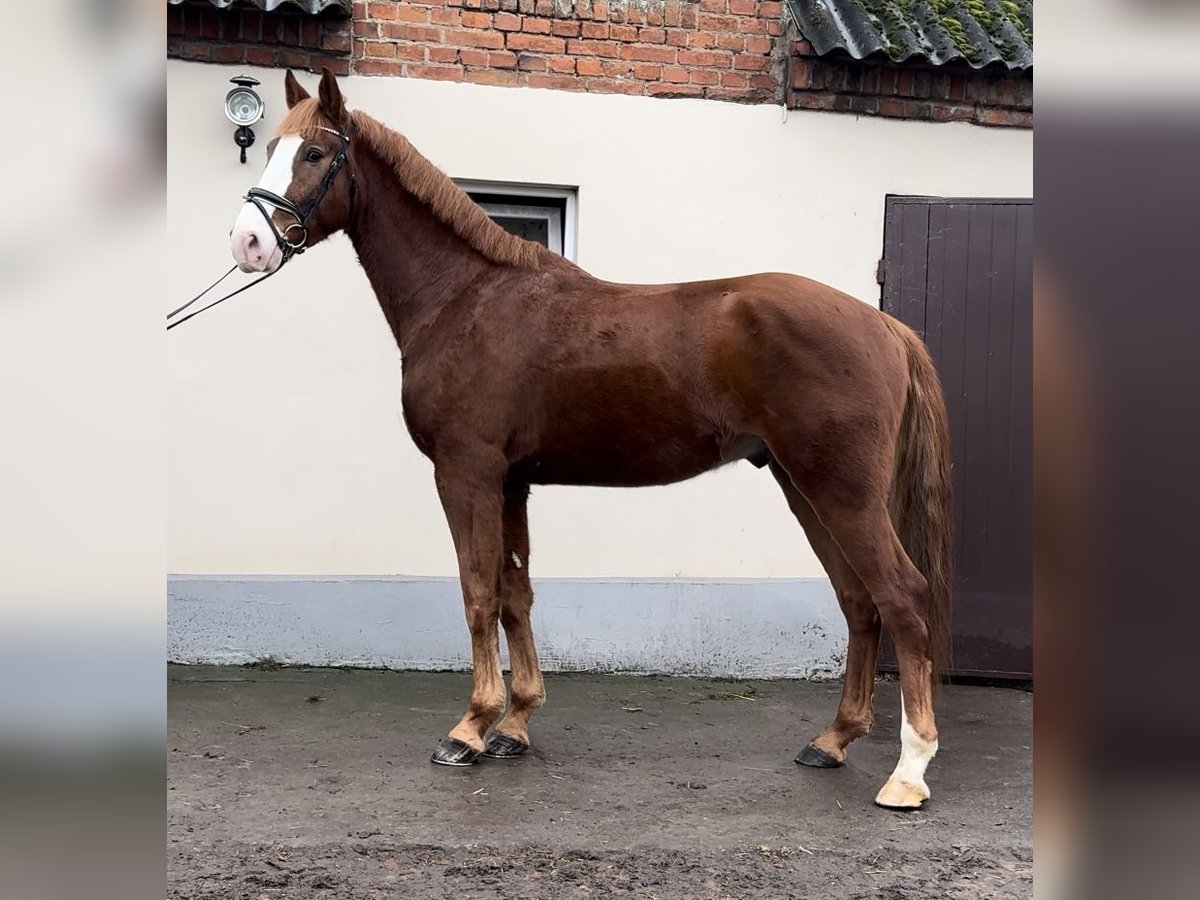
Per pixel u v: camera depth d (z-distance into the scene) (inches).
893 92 165.5
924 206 165.0
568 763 118.3
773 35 163.9
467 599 115.8
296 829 94.5
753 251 164.1
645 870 87.4
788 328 104.2
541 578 159.8
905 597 105.1
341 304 155.3
